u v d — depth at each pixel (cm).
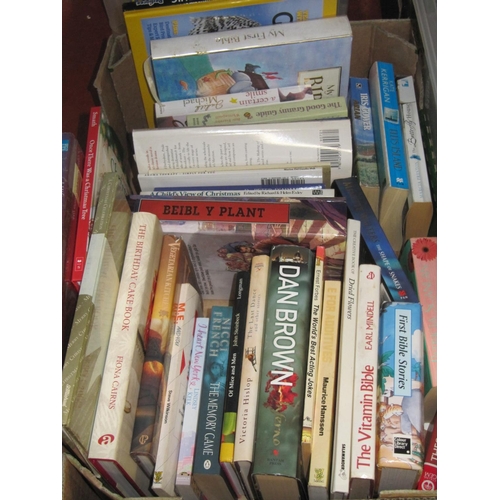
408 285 78
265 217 78
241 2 88
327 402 69
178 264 76
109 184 77
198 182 86
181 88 91
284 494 72
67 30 131
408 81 95
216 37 86
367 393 68
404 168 87
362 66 104
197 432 72
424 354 76
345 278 74
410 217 90
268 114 88
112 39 97
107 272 69
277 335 71
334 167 85
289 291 73
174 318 76
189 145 84
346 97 97
